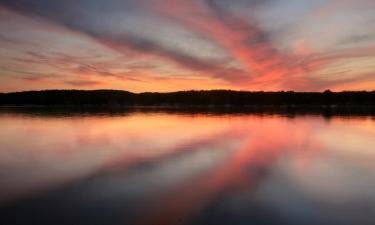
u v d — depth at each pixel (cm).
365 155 1194
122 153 1248
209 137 1783
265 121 3203
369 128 2328
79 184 788
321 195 696
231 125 2662
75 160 1104
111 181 817
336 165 1014
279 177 860
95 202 647
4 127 2422
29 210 600
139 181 815
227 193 709
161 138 1736
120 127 2461
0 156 1187
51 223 539
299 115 4575
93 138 1741
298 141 1612
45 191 726
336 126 2520
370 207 615
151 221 548
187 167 991
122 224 536
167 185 777
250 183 798
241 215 575
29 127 2428
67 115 4388
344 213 584
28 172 925
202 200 660
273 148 1377
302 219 555
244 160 1102
